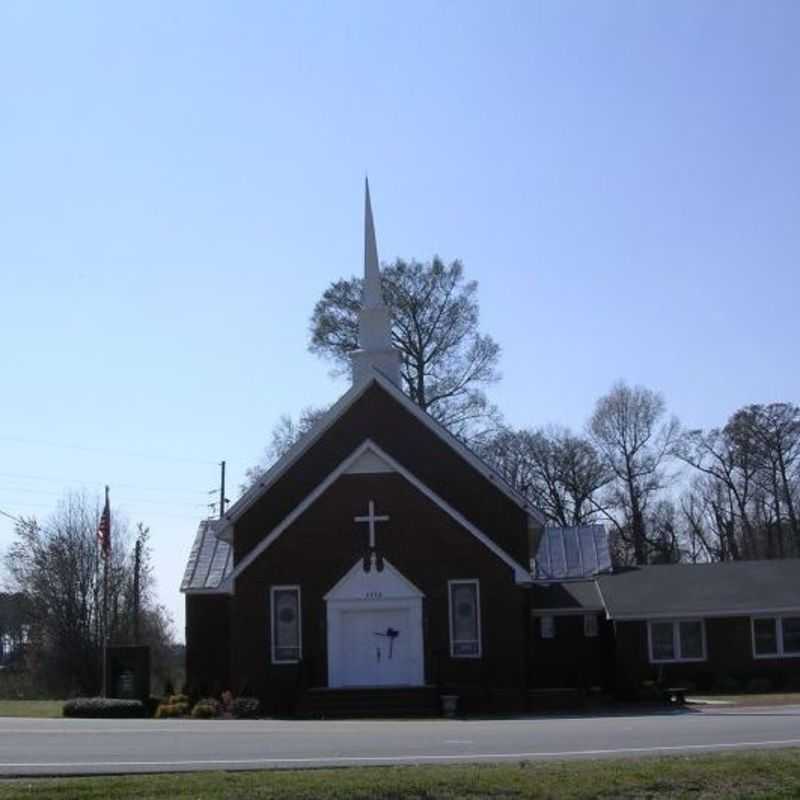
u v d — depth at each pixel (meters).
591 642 47.28
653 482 76.62
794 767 15.46
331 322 58.25
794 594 46.88
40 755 17.97
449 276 58.28
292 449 39.12
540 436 76.75
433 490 38.81
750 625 46.41
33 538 67.56
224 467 67.69
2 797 13.20
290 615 36.38
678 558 83.19
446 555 36.16
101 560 66.31
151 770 15.80
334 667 35.84
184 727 25.97
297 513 36.66
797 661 46.19
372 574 36.19
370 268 42.59
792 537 80.44
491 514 38.66
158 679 71.06
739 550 82.50
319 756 17.84
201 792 13.63
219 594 40.56
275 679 35.91
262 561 36.59
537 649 47.22
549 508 76.31
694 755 16.91
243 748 19.20
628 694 37.91
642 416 76.56
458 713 33.69
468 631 35.84
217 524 39.31
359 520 36.50
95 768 16.00
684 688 39.66
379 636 36.00
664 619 46.31
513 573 35.94
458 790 13.93
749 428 80.00
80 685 65.44
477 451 61.31
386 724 27.64
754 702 37.09
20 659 71.44
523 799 13.76
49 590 66.12
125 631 69.81
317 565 36.41
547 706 34.22
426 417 39.25
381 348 41.78
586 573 50.91
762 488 80.69
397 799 13.66
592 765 15.70
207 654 40.53
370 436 39.34
